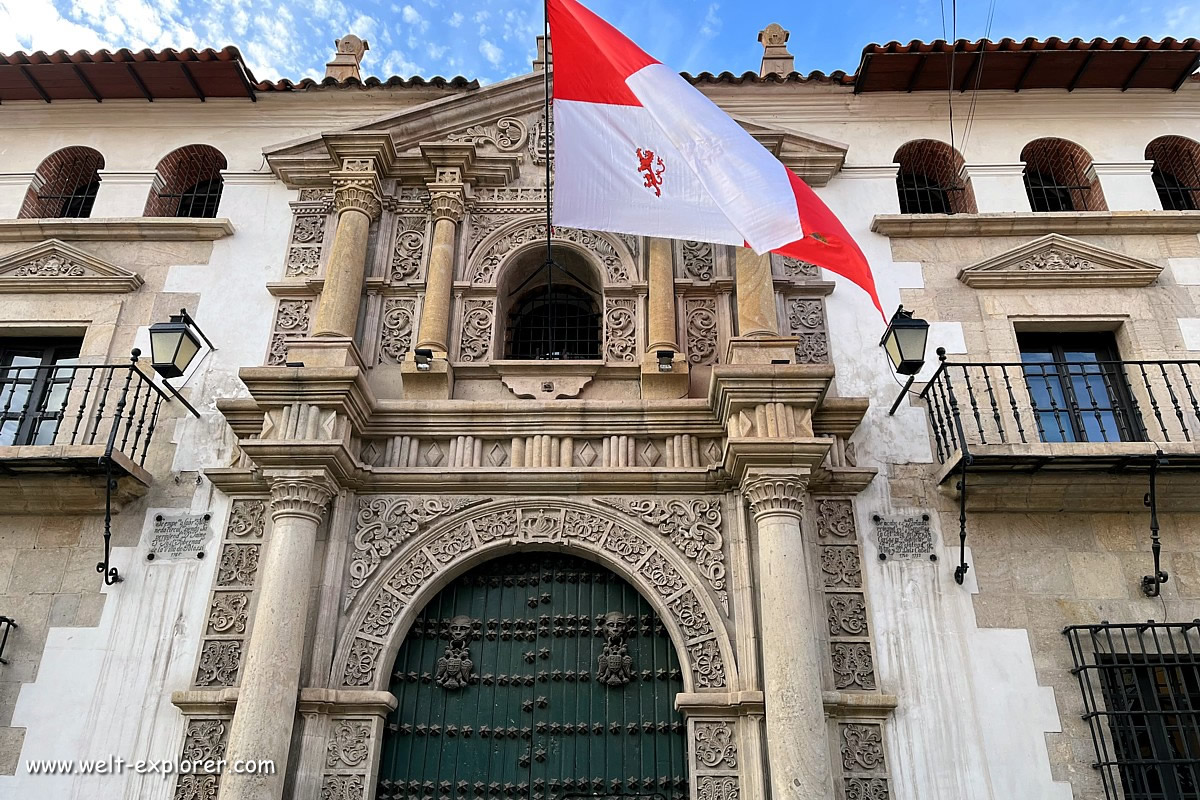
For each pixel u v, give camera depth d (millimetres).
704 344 8891
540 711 7477
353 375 7656
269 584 7098
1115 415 8711
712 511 7914
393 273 9289
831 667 7363
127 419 8594
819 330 8961
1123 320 8984
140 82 10117
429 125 9930
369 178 9344
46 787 7078
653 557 7762
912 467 8188
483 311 9055
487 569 8055
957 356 8805
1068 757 7043
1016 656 7418
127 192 9922
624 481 7949
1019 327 9086
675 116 8477
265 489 8102
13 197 9883
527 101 10156
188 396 8680
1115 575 7750
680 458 8070
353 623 7484
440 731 7391
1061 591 7684
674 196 8289
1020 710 7211
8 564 7965
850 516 7973
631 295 9125
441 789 7176
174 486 8242
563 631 7785
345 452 7582
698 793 6867
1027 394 8625
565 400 8242
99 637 7629
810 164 9695
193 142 10266
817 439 7434
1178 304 9055
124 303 9242
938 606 7613
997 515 8000
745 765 6910
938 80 10055
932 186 10391
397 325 9031
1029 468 7609
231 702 7176
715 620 7449
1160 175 10406
